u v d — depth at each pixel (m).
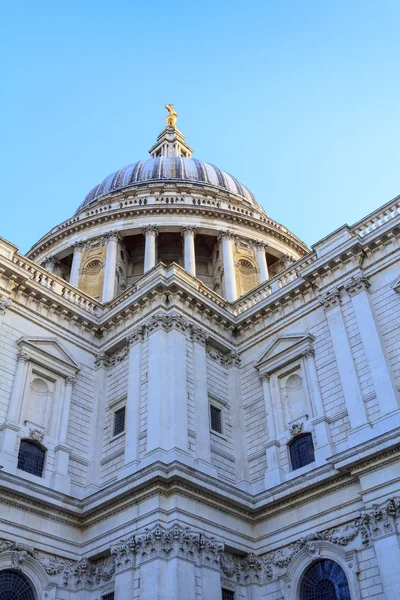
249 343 33.50
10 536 24.36
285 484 26.83
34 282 30.88
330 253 30.70
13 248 31.64
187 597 22.45
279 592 25.28
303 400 29.47
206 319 33.00
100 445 29.86
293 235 57.12
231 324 33.97
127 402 29.61
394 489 23.27
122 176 62.78
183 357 29.80
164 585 22.53
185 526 24.14
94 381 32.12
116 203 55.16
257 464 29.30
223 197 57.81
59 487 27.08
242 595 25.62
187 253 49.62
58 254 53.19
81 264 50.44
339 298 29.95
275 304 32.81
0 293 29.34
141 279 33.50
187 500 25.00
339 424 27.06
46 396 29.52
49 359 30.17
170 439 26.42
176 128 76.50
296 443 28.48
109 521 26.11
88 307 34.56
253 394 31.73
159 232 51.97
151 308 31.83
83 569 25.81
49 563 25.20
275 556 26.17
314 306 31.25
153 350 29.91
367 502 23.84
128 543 24.31
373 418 25.73
